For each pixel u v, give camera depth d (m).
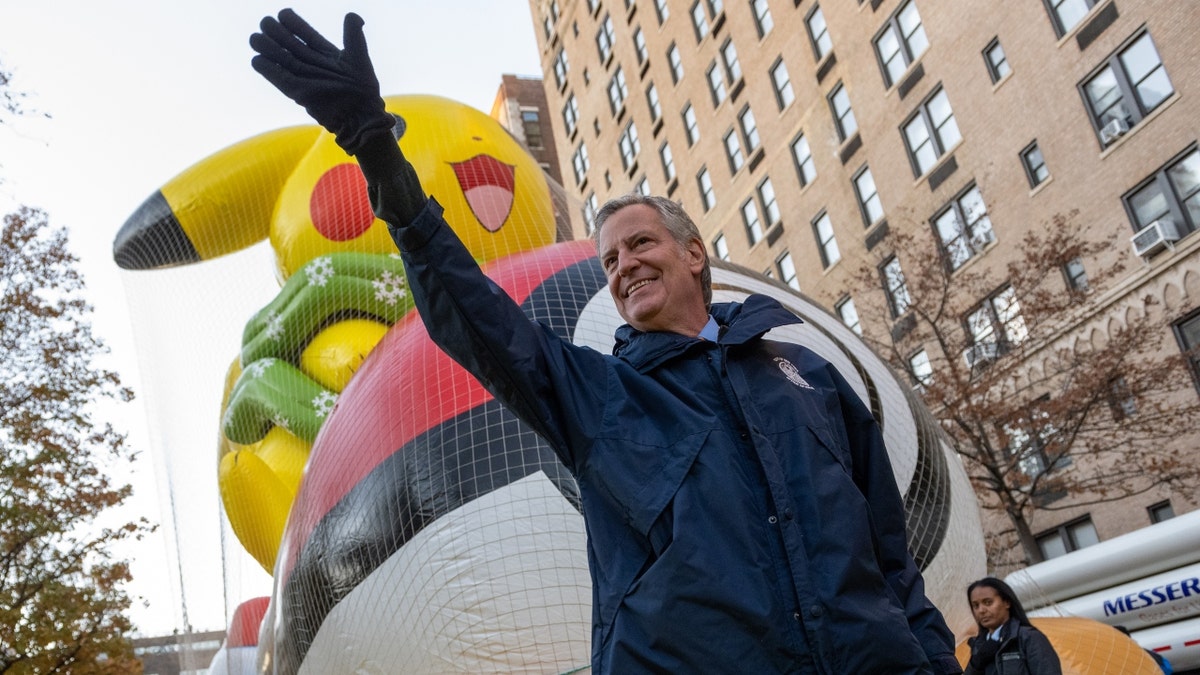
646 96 37.69
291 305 9.20
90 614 15.32
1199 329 17.92
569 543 5.27
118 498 15.80
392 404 6.03
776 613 1.78
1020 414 17.50
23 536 14.81
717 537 1.84
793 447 1.99
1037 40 21.08
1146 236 18.39
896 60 25.28
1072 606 10.04
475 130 10.24
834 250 27.55
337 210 9.71
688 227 2.40
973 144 22.53
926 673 1.83
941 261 20.86
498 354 1.97
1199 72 17.88
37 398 15.52
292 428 8.85
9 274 15.91
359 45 1.88
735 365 2.11
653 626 1.79
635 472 1.94
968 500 6.72
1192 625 9.13
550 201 10.77
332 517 5.82
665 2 36.31
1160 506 18.75
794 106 29.16
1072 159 20.27
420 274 1.96
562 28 44.53
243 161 10.23
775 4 30.03
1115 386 18.42
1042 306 18.61
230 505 8.92
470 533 5.33
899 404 6.51
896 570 2.22
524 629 5.12
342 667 5.51
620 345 2.31
